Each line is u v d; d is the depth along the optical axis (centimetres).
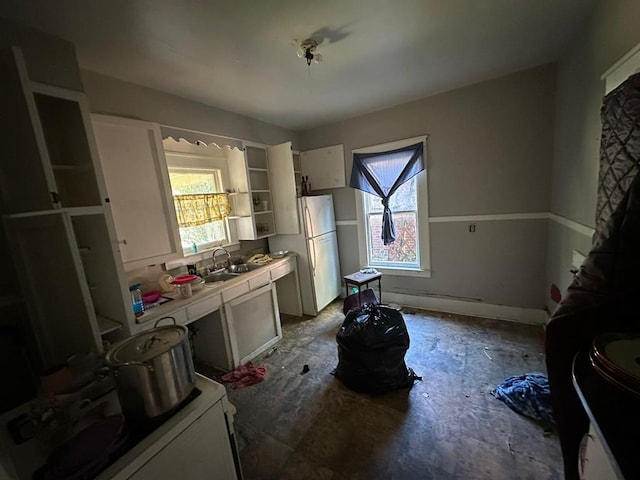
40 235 142
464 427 166
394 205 346
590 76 171
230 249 312
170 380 93
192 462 95
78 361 116
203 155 281
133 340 101
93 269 175
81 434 84
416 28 172
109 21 144
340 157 366
